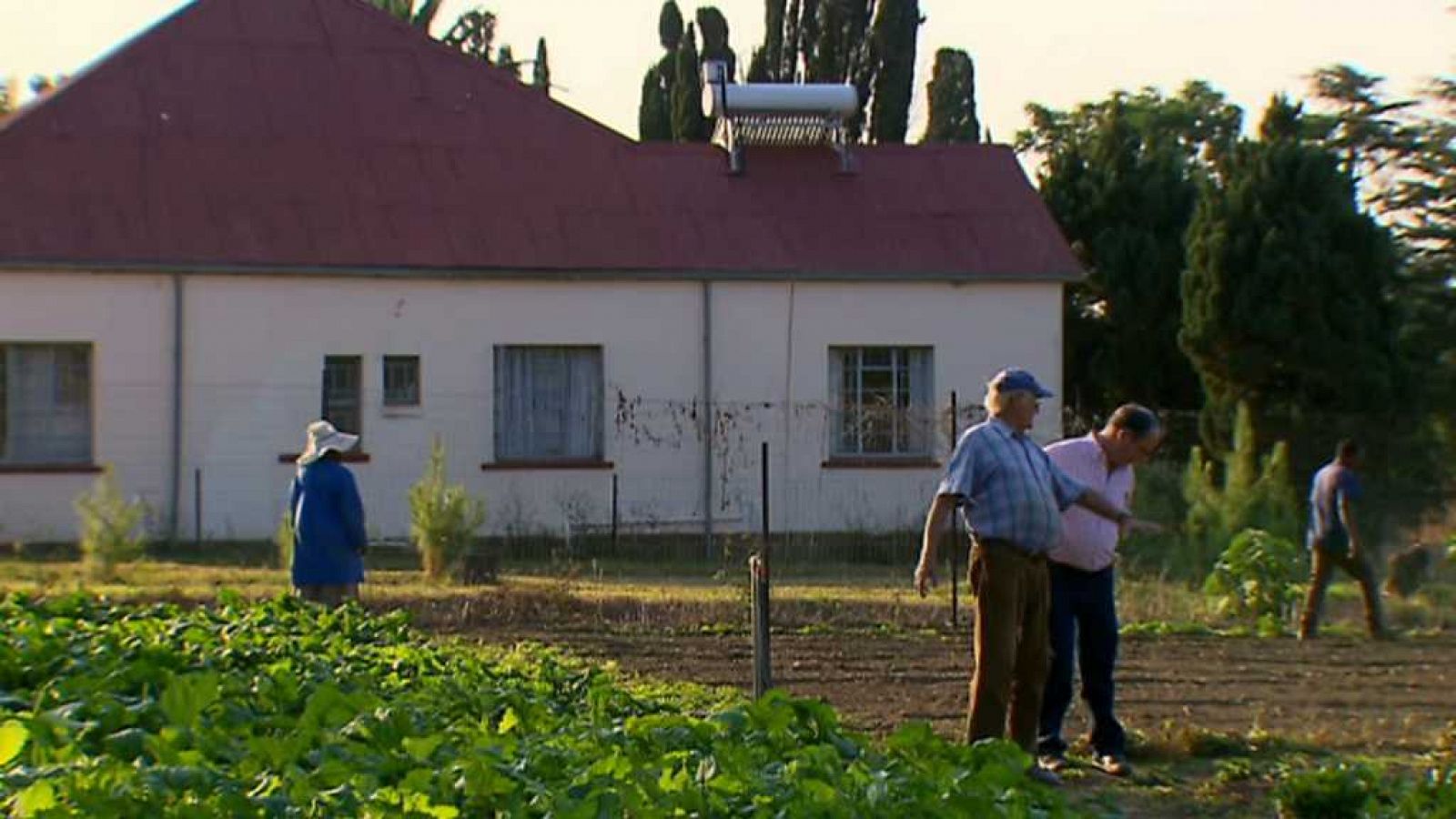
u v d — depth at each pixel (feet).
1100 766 69.92
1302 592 116.98
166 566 145.69
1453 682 91.91
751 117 187.73
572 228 177.68
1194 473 145.69
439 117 185.57
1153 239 231.50
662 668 92.48
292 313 168.86
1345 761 69.15
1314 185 193.77
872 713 80.43
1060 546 69.26
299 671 55.42
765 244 179.52
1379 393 191.01
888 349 180.96
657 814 35.99
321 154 178.70
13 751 39.70
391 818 36.24
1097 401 235.61
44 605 72.28
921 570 64.28
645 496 174.81
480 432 172.55
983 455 63.93
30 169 169.99
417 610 115.24
